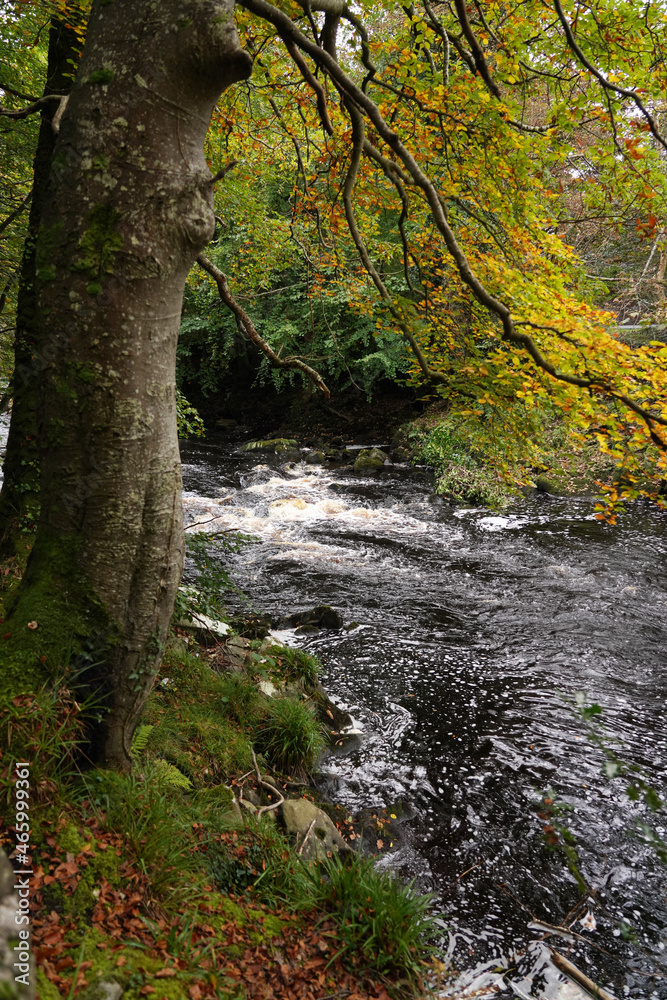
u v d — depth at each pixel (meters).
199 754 3.42
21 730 2.24
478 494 11.27
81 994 1.77
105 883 2.12
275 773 3.80
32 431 4.85
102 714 2.48
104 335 2.24
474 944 2.97
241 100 5.32
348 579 7.74
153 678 2.60
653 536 9.27
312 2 2.93
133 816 2.43
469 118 3.72
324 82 4.48
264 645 4.99
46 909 1.95
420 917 2.79
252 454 15.85
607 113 3.77
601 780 4.20
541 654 5.97
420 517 10.53
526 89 4.16
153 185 2.19
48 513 2.43
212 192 2.38
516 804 3.96
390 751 4.46
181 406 5.46
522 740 4.63
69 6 4.11
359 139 3.12
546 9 3.73
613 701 5.19
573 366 3.21
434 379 3.60
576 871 3.18
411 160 2.88
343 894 2.71
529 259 3.72
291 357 3.62
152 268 2.24
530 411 3.78
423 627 6.48
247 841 2.90
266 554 8.58
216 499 11.58
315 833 3.25
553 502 11.03
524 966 2.86
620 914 3.19
